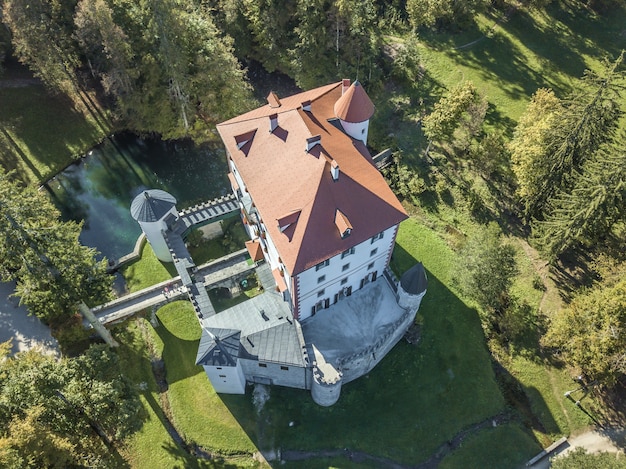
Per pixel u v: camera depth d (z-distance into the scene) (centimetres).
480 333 5253
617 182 4481
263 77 7831
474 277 4988
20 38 6184
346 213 4169
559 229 5062
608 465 3719
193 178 6644
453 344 5134
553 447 4534
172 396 4722
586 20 8500
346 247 4125
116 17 6097
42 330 4981
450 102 6184
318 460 4422
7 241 4019
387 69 7806
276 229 4147
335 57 7256
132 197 6400
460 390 4847
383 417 4656
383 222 4306
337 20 6562
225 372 4212
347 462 4416
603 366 4281
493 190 6469
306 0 6397
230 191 6494
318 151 4269
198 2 7069
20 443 3288
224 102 6700
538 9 8550
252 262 5378
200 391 4750
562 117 5119
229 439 4503
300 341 4488
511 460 4494
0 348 4112
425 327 5222
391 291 5097
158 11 5353
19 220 4044
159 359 4950
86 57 6925
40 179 6469
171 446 4447
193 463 4375
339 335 4725
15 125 6812
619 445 4569
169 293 5138
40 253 4178
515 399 4831
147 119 6725
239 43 7456
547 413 4766
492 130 7119
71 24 6425
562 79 7781
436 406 4744
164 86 6450
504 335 5228
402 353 5044
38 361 4075
